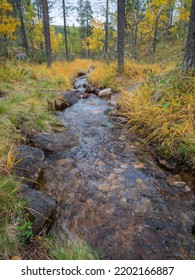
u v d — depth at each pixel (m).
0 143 3.02
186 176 2.94
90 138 4.05
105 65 10.96
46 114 4.47
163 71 6.10
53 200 2.34
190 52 4.27
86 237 2.05
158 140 3.70
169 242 2.00
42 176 2.88
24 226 1.84
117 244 1.98
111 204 2.46
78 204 2.45
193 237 2.06
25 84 6.30
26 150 3.09
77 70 13.73
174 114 3.67
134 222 2.22
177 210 2.38
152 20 15.31
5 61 7.79
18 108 4.03
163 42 22.33
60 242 1.96
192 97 3.72
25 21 16.16
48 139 3.66
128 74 8.69
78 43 38.25
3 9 12.25
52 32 29.17
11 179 2.33
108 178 2.91
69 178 2.88
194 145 3.10
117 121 4.87
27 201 2.11
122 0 8.52
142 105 4.41
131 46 23.94
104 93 7.01
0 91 4.92
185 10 14.81
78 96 6.84
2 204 1.96
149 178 2.91
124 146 3.77
